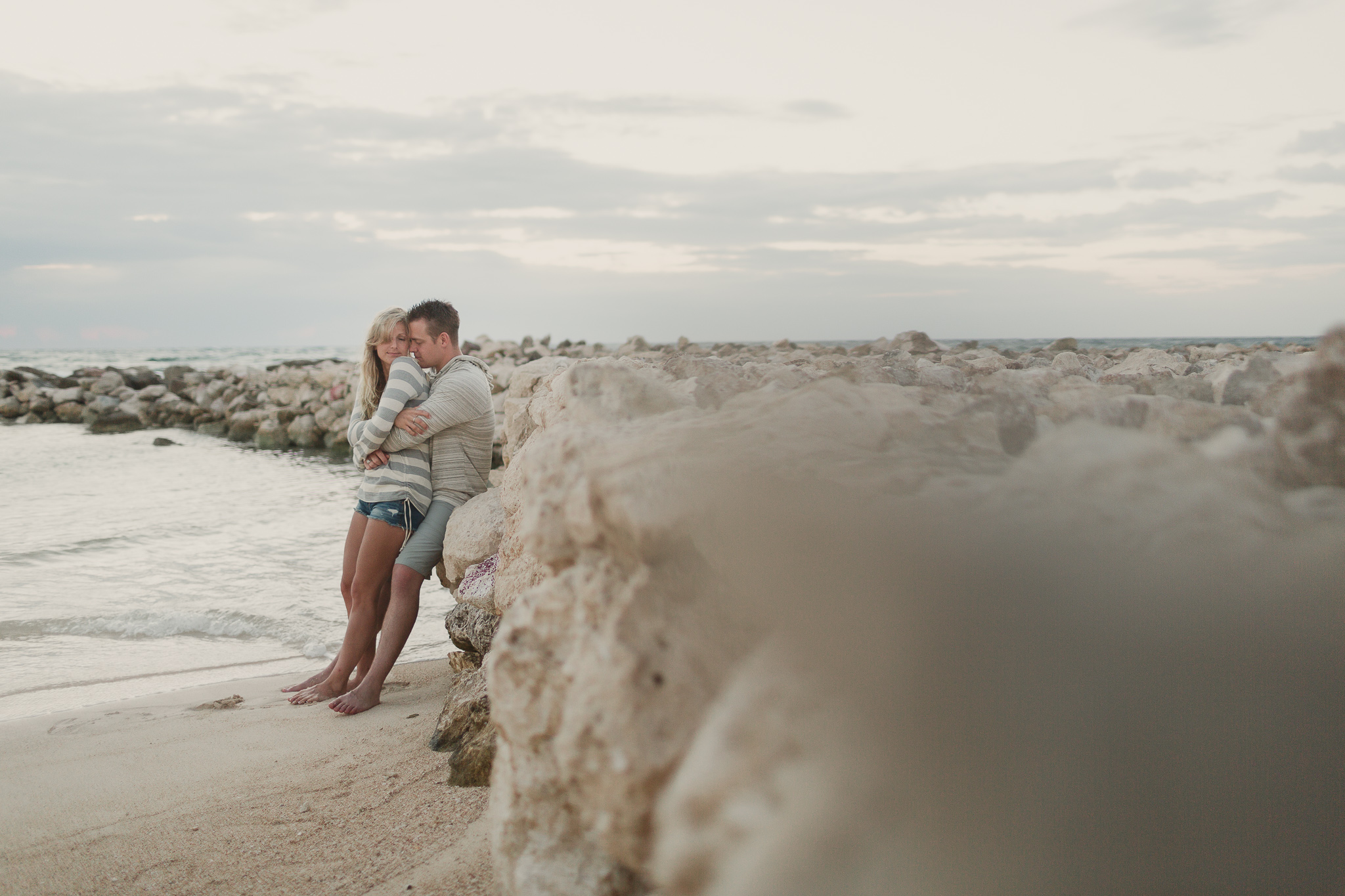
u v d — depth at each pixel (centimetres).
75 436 1961
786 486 118
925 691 96
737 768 104
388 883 205
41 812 262
